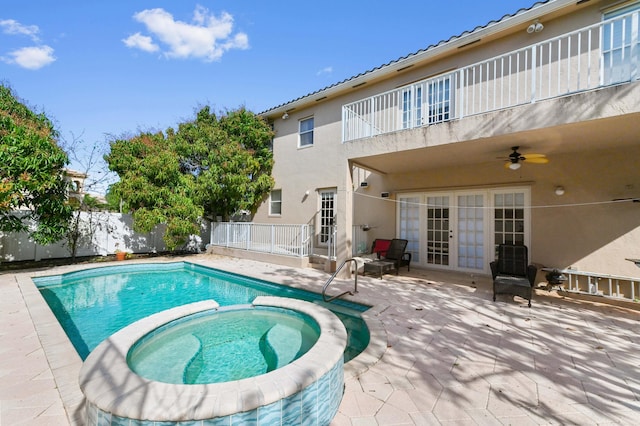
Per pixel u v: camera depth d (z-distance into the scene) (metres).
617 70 5.92
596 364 3.39
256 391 2.12
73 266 9.11
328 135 11.09
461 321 4.73
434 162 7.91
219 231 12.89
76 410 2.53
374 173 10.02
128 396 2.05
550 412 2.57
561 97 4.71
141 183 10.55
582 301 5.86
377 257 9.26
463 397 2.78
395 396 2.80
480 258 8.15
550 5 6.22
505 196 7.73
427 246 9.05
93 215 11.36
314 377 2.34
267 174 13.20
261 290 7.80
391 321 4.71
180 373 3.49
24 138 6.98
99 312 6.10
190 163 13.07
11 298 5.86
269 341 4.29
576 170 6.67
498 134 5.32
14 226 8.09
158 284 8.45
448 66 8.20
